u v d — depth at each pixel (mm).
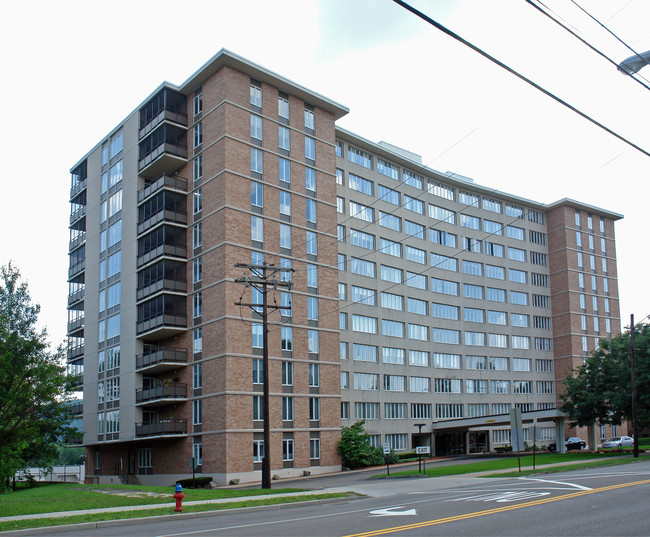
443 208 74250
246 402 47375
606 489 20266
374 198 66062
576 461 40250
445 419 68750
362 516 16953
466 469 39562
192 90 54219
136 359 53125
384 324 64875
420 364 67875
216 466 46156
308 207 54625
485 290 76688
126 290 55625
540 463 40125
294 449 49500
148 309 52875
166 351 49719
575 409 54906
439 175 73188
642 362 50438
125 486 34375
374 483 33938
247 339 48375
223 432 45938
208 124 51812
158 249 52188
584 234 86312
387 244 66750
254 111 52156
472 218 77438
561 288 83062
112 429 55062
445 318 71750
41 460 56062
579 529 12992
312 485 36375
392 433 63125
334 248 56031
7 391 26703
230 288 48062
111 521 17969
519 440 32625
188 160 53625
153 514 19359
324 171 56594
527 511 15945
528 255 82625
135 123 57625
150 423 52625
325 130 57500
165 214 51906
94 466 61000
